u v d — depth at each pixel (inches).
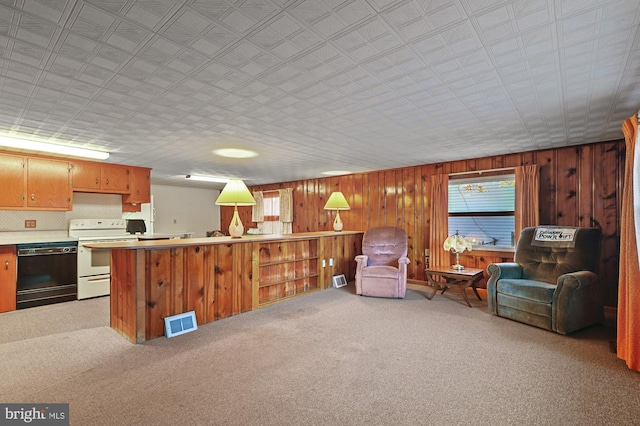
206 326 133.0
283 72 85.9
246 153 185.3
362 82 92.2
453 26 65.7
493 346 111.7
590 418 71.6
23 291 160.9
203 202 366.6
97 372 93.1
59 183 183.2
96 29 65.2
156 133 142.1
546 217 174.4
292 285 182.5
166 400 78.5
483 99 104.9
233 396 80.3
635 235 95.7
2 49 72.0
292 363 98.4
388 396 80.3
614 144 156.2
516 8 59.8
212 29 66.1
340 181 274.5
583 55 76.8
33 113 114.2
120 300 125.8
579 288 123.6
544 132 142.8
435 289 179.5
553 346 111.9
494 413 73.4
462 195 204.4
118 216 219.9
